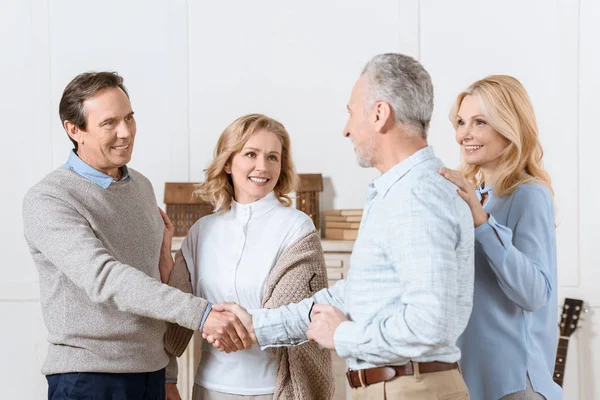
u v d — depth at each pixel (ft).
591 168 11.98
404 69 5.34
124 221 6.81
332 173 12.32
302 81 12.32
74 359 6.45
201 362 7.18
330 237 11.74
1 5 12.39
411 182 5.11
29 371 12.37
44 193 6.50
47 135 12.41
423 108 5.33
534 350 6.21
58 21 12.38
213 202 7.57
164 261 7.46
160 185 12.42
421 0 12.15
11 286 12.36
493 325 6.18
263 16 12.32
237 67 12.36
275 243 7.12
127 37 12.39
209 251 7.25
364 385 5.33
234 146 7.14
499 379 6.12
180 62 12.37
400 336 4.85
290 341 6.30
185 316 6.28
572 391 11.91
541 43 12.01
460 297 5.12
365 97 5.39
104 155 6.68
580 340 11.89
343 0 12.25
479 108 6.40
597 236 11.98
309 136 12.33
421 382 5.13
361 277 5.25
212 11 12.36
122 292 6.23
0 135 12.42
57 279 6.50
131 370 6.57
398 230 4.96
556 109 12.00
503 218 6.33
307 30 12.30
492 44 12.09
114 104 6.61
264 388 6.90
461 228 5.06
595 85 11.98
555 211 6.91
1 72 12.41
